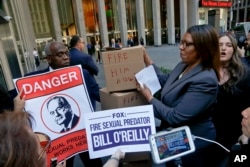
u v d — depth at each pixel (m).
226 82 1.83
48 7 20.66
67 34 22.62
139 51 1.58
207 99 1.29
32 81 1.48
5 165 0.52
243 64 1.87
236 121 1.78
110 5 23.44
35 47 16.62
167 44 26.27
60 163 1.38
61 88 1.57
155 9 23.59
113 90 1.62
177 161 1.12
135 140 1.39
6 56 5.28
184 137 1.05
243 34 12.38
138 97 1.63
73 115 1.60
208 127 1.39
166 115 1.36
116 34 24.48
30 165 0.57
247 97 1.79
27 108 1.44
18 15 9.55
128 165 1.53
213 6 25.91
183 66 1.53
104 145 1.39
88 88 2.08
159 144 1.00
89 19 22.45
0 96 1.42
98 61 12.84
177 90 1.38
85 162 2.13
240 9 45.41
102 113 1.38
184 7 24.50
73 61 2.96
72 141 1.59
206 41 1.29
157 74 1.84
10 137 0.56
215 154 1.46
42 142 0.92
